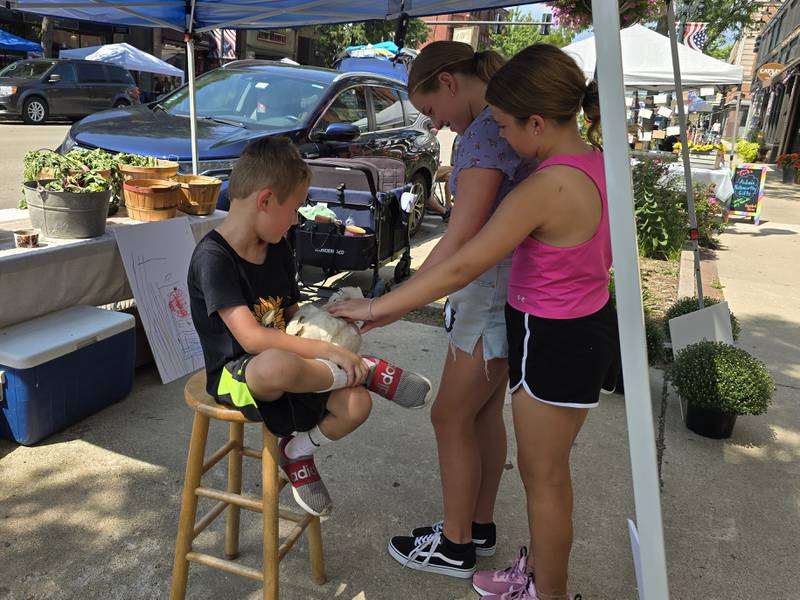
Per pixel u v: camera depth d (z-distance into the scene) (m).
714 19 20.92
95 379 3.36
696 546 2.74
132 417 3.46
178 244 3.97
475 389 2.26
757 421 3.87
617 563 2.61
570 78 1.77
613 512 2.93
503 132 1.90
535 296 1.88
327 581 2.42
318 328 1.97
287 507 2.85
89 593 2.28
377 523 2.76
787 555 2.71
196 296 1.93
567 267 1.82
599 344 1.88
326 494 2.05
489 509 2.57
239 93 6.52
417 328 5.04
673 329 4.18
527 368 1.91
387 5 4.09
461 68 2.14
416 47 29.72
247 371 1.83
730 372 3.49
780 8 28.92
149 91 25.05
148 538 2.57
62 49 24.72
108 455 3.10
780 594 2.49
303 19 4.60
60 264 3.33
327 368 1.88
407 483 3.05
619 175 1.59
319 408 1.93
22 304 3.22
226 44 22.66
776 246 8.93
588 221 1.78
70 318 3.40
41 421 3.10
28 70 17.25
